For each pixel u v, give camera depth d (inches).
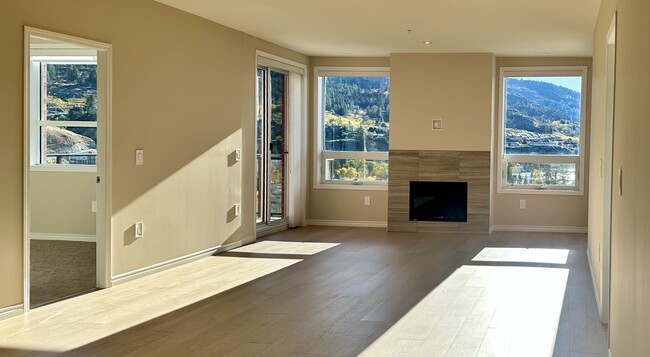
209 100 307.9
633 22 124.3
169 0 263.6
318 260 304.2
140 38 256.5
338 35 345.7
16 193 202.2
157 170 269.7
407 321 199.0
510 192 422.0
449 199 404.2
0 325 192.5
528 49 384.5
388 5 268.7
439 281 258.8
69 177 356.8
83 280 256.4
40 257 307.0
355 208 433.7
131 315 204.4
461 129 400.8
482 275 271.4
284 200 414.3
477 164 399.2
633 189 119.6
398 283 254.5
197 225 301.7
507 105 425.7
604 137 211.2
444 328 191.8
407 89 406.0
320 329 189.8
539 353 169.0
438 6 268.8
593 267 261.1
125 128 249.6
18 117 201.9
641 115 110.5
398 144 407.8
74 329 188.7
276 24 316.2
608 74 207.0
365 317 203.6
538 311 212.7
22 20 202.2
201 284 250.2
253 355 165.6
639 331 107.9
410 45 375.9
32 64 363.3
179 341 177.5
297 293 236.1
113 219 244.5
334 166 439.8
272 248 338.0
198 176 301.0
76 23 223.6
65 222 358.6
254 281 256.2
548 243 364.2
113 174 243.8
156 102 267.7
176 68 280.8
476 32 329.4
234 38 330.3
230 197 331.6
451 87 400.8
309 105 433.4
